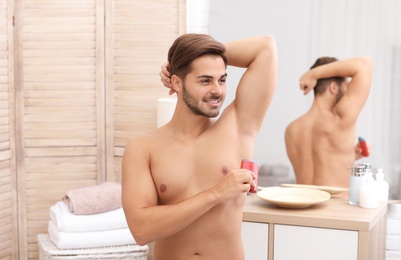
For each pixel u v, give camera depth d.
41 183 3.34
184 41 1.81
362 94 3.05
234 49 1.98
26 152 3.32
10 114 3.25
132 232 1.84
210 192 1.75
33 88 3.29
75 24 3.27
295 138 3.14
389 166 3.05
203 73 1.78
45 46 3.28
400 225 3.08
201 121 1.92
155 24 3.26
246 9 3.15
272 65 1.94
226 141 1.93
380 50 3.02
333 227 2.60
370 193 2.79
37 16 3.26
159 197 1.92
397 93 3.02
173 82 1.87
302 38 3.09
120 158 3.35
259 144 3.18
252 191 1.81
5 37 3.19
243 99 1.96
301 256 2.66
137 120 3.32
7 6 3.19
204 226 1.90
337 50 3.06
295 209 2.76
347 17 3.04
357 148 3.08
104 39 3.29
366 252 2.56
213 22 3.20
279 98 3.14
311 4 3.07
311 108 3.11
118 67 3.31
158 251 2.00
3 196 3.24
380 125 3.04
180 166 1.89
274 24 3.12
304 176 3.14
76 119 3.33
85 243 2.92
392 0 2.99
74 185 3.36
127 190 1.88
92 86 3.31
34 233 3.35
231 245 1.95
